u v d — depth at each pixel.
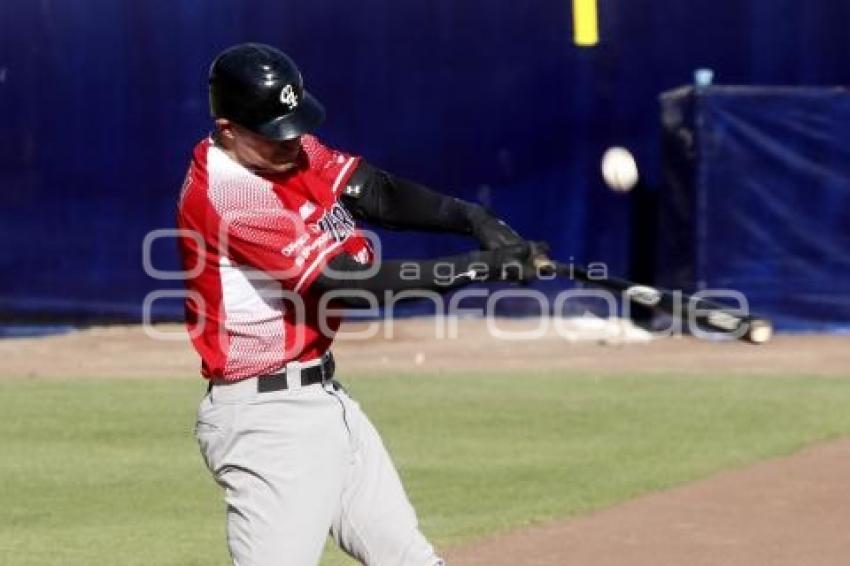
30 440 38.72
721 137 55.75
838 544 27.50
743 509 30.53
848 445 37.19
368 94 60.25
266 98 16.55
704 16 59.62
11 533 29.27
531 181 60.19
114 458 36.56
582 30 59.59
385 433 39.28
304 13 59.97
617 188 28.83
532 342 55.75
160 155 60.12
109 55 59.97
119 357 53.66
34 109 60.06
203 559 27.25
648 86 59.94
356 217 18.61
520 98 60.16
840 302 56.97
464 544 27.86
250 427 17.00
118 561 27.09
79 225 60.41
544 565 26.28
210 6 59.62
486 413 42.06
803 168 56.34
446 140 60.38
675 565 26.19
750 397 44.19
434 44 60.16
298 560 17.03
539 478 33.91
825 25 59.50
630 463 35.38
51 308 60.38
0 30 59.66
